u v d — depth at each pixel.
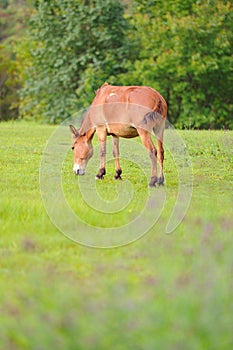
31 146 30.17
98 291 10.50
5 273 11.90
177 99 55.16
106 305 8.74
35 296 9.74
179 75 51.97
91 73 55.12
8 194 18.22
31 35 62.22
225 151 26.73
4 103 72.44
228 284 9.89
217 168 23.94
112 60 56.03
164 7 54.78
